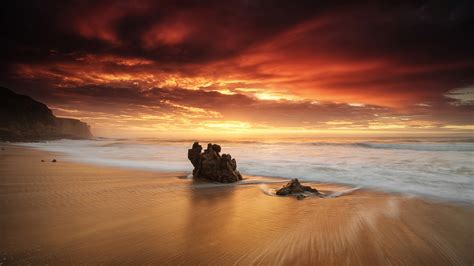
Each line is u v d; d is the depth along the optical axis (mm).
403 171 17188
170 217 7789
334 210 8891
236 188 12836
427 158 23031
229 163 15266
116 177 14977
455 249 5809
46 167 18500
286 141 56344
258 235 6445
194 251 5434
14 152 32125
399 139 53500
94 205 8805
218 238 6195
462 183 13570
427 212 8703
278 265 4922
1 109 80188
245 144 46500
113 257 5043
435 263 5164
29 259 4855
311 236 6438
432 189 12406
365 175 16359
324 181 14961
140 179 14617
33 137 75312
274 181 15000
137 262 4875
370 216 8203
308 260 5160
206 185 13375
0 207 8242
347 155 27000
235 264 4914
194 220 7539
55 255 5051
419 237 6496
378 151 30250
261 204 9648
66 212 7887
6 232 6191
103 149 40438
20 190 10703
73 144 56688
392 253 5570
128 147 44906
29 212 7789
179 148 42531
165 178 15172
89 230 6461
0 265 4590
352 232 6770
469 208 9211
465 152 27156
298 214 8367
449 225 7406
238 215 8164
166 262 4906
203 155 15609
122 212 8117
